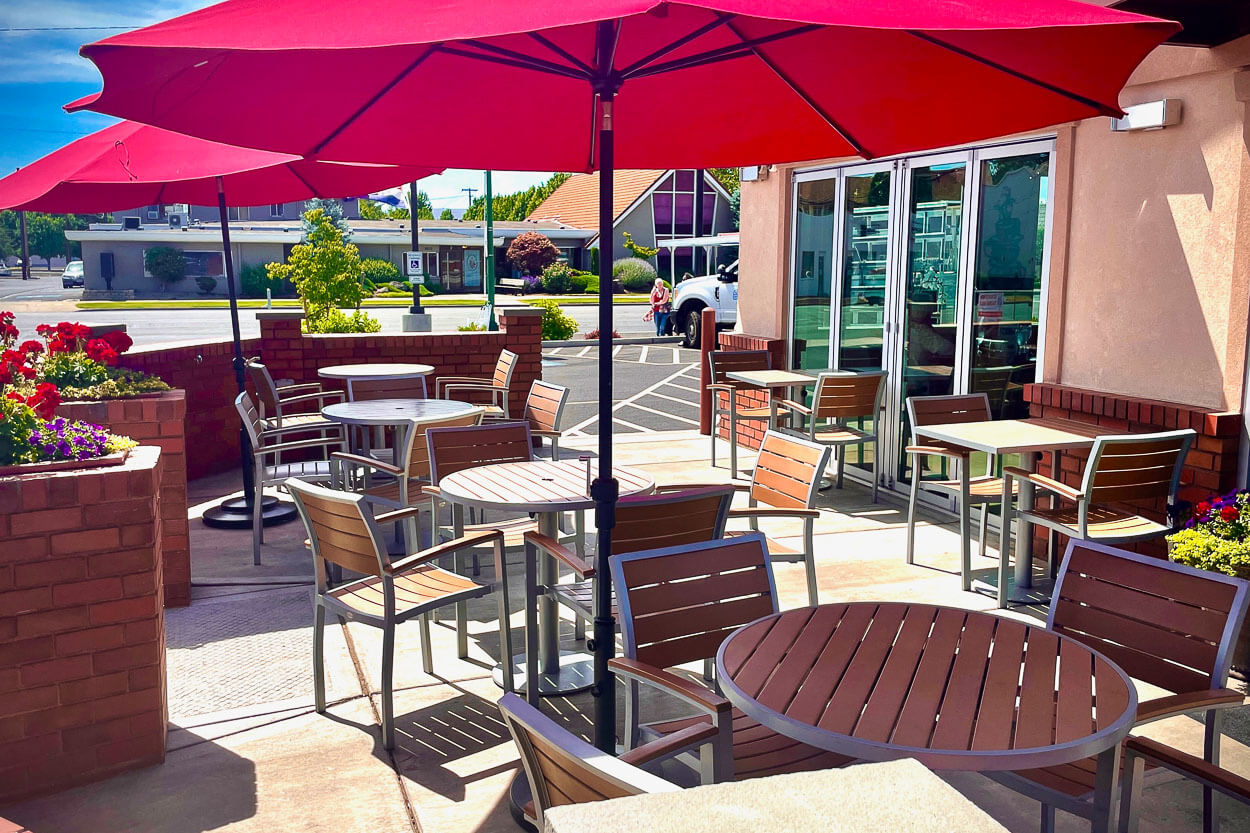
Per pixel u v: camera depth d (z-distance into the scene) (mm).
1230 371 5086
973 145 6965
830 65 3354
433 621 5211
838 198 8648
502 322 10484
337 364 9758
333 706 4141
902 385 7941
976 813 1218
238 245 48719
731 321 22547
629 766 1539
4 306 40375
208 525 7191
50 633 3340
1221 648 2703
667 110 4012
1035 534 6344
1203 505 4617
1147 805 3367
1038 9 2205
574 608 4094
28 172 5367
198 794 3400
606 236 3062
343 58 2820
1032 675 2518
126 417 5141
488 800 3375
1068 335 6152
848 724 2238
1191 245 5285
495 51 3029
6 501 3223
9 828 2779
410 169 6535
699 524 4047
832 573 5973
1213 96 5117
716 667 2568
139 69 2213
